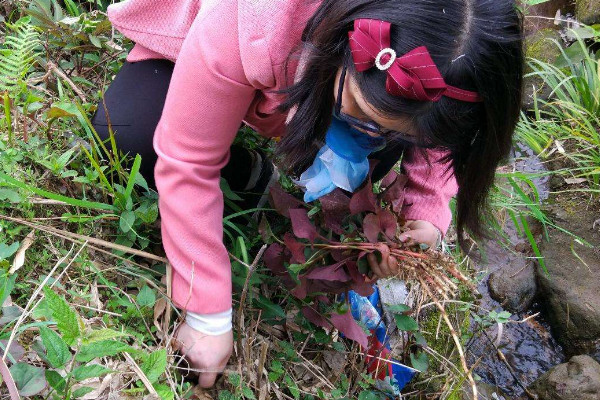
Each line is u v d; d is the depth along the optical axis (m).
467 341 1.95
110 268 1.37
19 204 1.37
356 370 1.53
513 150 2.24
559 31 2.97
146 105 1.48
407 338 1.74
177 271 1.31
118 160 1.47
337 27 1.00
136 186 1.53
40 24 1.68
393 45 0.96
